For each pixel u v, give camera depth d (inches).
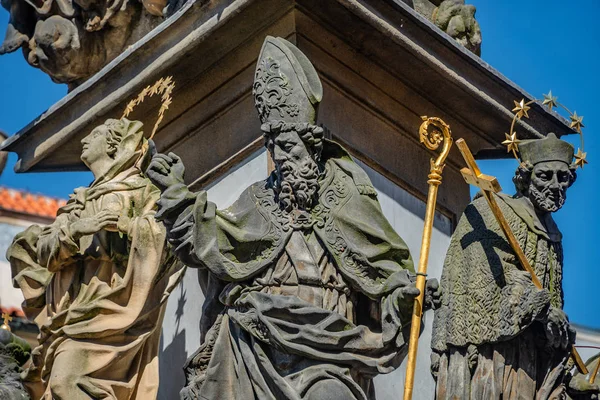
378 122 476.1
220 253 424.8
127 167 471.5
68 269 466.9
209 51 472.1
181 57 474.0
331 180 434.6
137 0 503.5
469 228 442.3
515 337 433.1
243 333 422.9
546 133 499.8
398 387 459.5
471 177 433.7
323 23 462.3
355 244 428.8
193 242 422.6
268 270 426.6
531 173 444.1
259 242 427.5
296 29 460.8
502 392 430.3
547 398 433.4
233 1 459.8
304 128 428.5
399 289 424.2
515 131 495.8
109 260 462.0
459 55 478.3
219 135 477.7
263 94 431.5
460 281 437.4
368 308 429.7
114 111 496.1
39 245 467.5
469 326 431.8
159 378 478.6
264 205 433.1
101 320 454.3
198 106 482.9
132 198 464.1
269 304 417.4
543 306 428.1
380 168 473.1
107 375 455.2
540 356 436.8
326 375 414.6
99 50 514.3
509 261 434.9
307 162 428.8
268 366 416.2
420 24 469.7
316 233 428.8
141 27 506.0
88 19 509.4
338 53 467.8
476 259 435.5
